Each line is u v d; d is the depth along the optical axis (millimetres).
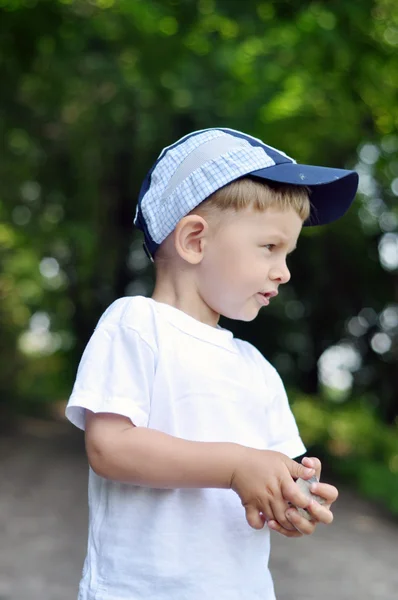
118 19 11023
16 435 17156
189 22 10781
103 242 18328
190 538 1916
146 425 1935
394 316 17781
